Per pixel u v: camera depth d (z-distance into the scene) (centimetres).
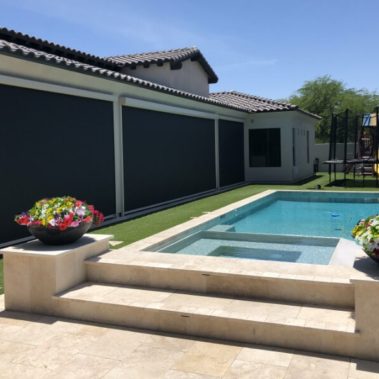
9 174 837
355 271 436
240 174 2230
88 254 609
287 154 2225
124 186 1195
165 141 1428
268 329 448
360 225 469
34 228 573
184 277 554
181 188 1537
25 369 413
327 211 1409
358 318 417
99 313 518
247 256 828
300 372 396
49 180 933
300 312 475
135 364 418
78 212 589
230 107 1888
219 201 1467
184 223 1031
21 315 544
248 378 388
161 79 1861
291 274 523
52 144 942
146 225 1033
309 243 906
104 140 1113
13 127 845
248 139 2288
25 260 549
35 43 1405
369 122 2455
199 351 441
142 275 574
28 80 869
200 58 2081
